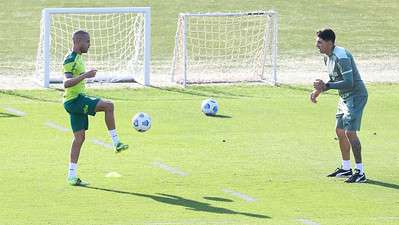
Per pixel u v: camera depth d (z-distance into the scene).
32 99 79.44
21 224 41.56
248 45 111.94
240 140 62.94
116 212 43.91
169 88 86.81
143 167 54.06
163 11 128.12
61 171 52.75
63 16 116.62
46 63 85.62
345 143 51.88
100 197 46.88
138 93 83.88
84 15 118.25
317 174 52.84
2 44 109.50
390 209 45.06
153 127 67.31
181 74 95.38
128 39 108.62
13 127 66.69
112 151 58.50
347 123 50.88
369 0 139.00
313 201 46.50
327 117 72.62
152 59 103.50
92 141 61.62
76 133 49.38
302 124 69.44
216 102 73.38
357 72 50.88
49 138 62.78
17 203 45.44
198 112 74.25
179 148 59.88
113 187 49.06
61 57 101.44
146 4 131.62
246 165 55.00
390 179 51.78
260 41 113.38
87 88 85.75
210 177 51.69
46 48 85.44
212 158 56.91
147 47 87.94
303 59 105.06
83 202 45.81
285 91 86.12
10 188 48.56
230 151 59.12
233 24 121.19
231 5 132.50
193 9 129.50
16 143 60.94
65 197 46.75
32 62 100.19
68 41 107.19
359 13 131.25
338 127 51.78
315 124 69.50
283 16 127.88
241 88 87.56
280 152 59.03
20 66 97.62
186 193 47.94
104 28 109.44
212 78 92.81
